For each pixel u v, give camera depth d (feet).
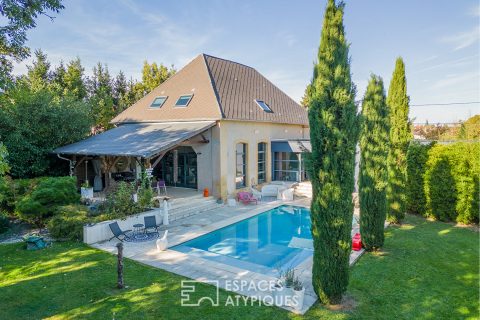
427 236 47.29
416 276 33.53
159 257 39.99
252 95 87.71
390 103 53.57
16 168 69.62
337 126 26.71
